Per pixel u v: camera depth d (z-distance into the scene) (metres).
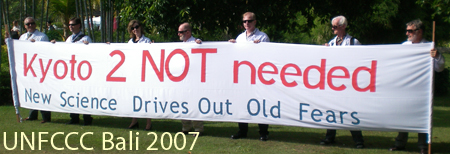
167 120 7.73
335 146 5.65
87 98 6.64
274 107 5.57
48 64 6.91
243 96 5.71
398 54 4.99
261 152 5.30
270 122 5.60
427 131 4.94
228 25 8.62
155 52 6.16
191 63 5.95
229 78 5.76
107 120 7.65
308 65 5.38
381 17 12.38
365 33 13.84
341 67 5.23
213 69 5.84
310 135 6.40
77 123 7.25
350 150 5.40
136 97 6.30
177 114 6.08
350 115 5.23
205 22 8.36
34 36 7.42
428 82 4.89
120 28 9.41
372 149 5.46
